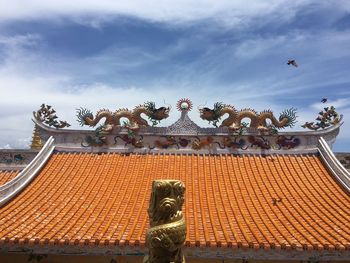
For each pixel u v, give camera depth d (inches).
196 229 535.2
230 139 779.4
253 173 719.1
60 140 788.6
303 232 530.6
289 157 760.3
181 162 753.0
